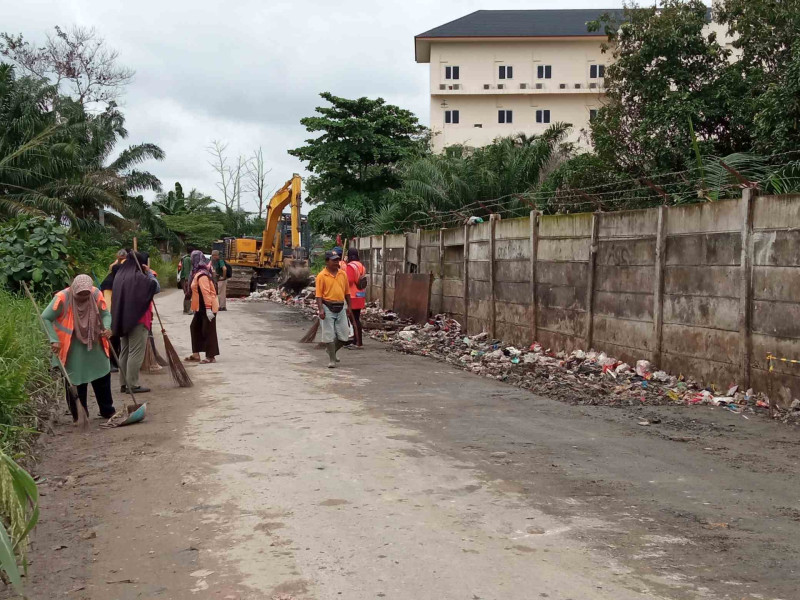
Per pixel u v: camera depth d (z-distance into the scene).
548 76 62.31
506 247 15.26
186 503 5.28
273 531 4.69
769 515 5.02
